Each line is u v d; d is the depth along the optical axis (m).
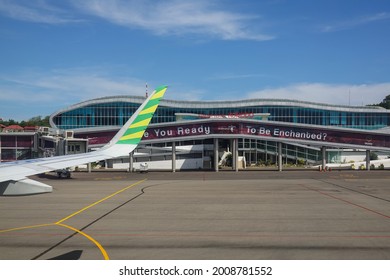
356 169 69.88
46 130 63.47
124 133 13.01
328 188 34.34
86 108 105.06
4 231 16.81
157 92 12.83
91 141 63.25
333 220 19.25
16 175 9.37
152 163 80.25
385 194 29.81
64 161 11.04
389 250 13.68
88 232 16.61
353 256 12.87
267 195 29.20
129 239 15.34
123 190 33.22
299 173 57.28
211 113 107.81
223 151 86.81
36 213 21.36
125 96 105.00
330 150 93.12
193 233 16.39
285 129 64.44
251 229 17.17
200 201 26.00
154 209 22.70
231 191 32.09
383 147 64.81
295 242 14.81
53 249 13.88
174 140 64.19
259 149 89.62
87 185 38.22
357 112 108.56
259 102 107.94
